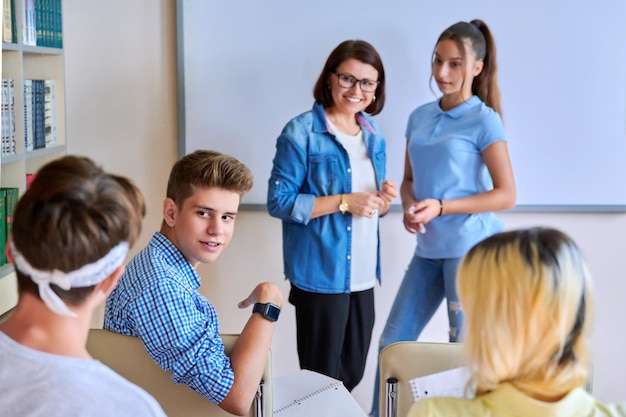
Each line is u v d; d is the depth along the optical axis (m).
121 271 1.15
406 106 3.22
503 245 1.14
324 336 2.89
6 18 2.49
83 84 3.22
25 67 2.97
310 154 2.81
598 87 3.22
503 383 1.13
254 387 1.70
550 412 1.10
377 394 3.12
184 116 3.22
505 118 3.25
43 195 1.07
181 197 1.80
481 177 2.87
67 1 3.16
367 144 2.88
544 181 3.29
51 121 2.95
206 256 1.80
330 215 2.84
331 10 3.16
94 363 1.10
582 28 3.18
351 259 2.86
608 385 3.44
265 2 3.15
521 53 3.20
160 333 1.64
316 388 2.14
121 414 1.06
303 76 3.20
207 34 3.17
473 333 1.14
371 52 2.78
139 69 3.22
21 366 1.07
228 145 3.24
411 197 3.04
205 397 1.69
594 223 3.34
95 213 1.08
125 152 3.27
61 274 1.08
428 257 2.96
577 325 1.12
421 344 1.74
